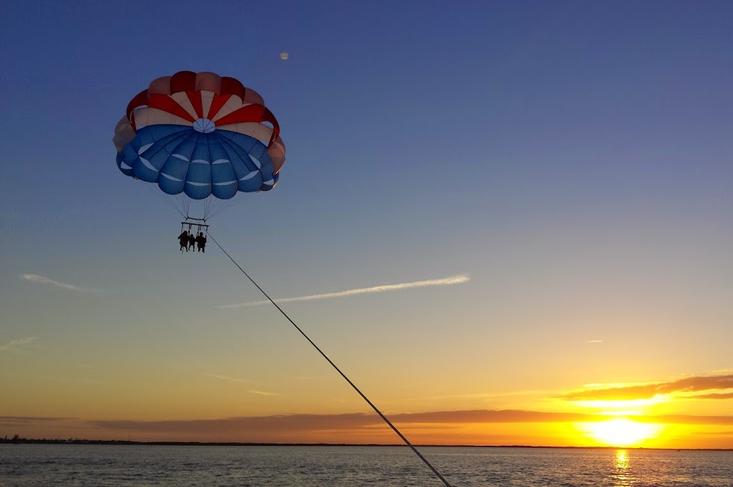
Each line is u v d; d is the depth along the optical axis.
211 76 29.95
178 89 29.72
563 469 135.50
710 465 175.62
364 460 178.50
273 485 81.62
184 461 154.25
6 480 84.69
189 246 29.52
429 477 99.56
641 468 148.50
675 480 104.69
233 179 31.45
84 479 87.12
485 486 85.56
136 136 30.64
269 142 32.06
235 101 31.11
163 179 31.12
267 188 33.50
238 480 88.81
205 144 31.42
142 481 85.06
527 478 102.25
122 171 31.73
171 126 31.11
